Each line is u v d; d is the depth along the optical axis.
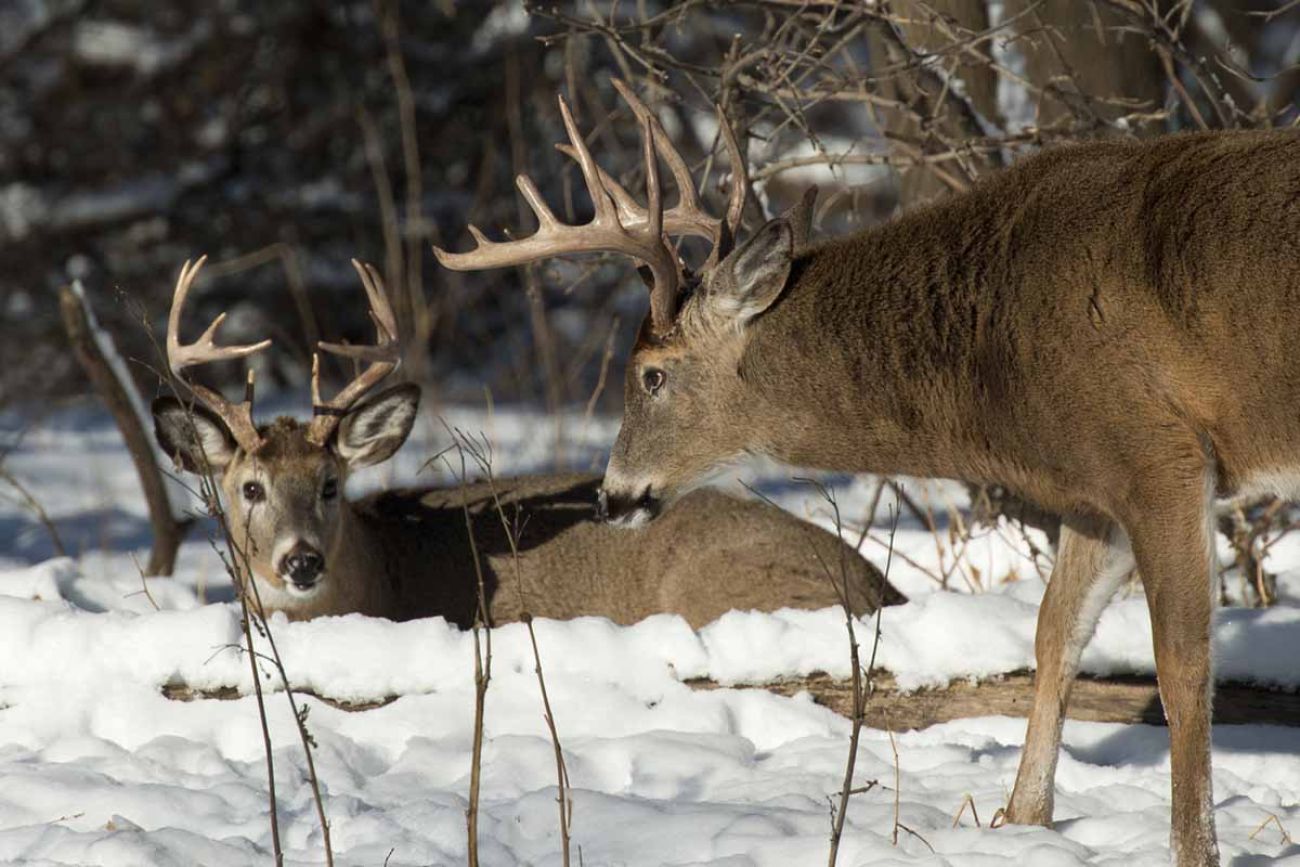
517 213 30.09
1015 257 8.94
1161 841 8.61
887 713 10.58
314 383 13.60
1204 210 8.45
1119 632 10.57
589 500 14.20
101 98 33.50
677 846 8.44
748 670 10.61
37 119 33.59
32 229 32.28
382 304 13.89
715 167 20.50
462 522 14.03
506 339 29.86
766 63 13.90
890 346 9.41
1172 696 8.36
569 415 24.16
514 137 27.34
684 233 10.77
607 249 10.03
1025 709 10.52
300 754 9.70
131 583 13.34
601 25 13.38
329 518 13.04
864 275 9.55
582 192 30.03
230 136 32.59
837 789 9.35
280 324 30.97
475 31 31.80
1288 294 8.23
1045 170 9.17
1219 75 15.68
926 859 8.10
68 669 10.45
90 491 21.84
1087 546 9.18
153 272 31.94
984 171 13.80
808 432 9.84
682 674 10.59
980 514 14.16
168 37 33.50
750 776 9.53
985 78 14.54
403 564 13.90
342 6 32.12
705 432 10.06
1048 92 13.16
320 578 12.75
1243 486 8.66
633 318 29.48
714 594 13.36
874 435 9.67
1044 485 9.07
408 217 31.14
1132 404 8.51
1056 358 8.69
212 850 8.34
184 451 13.38
